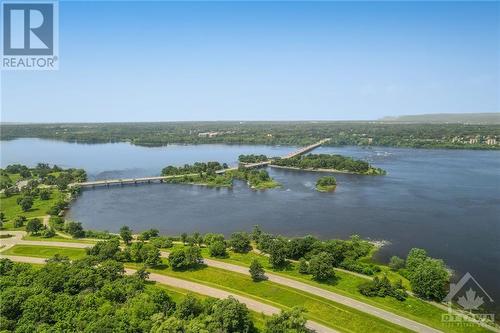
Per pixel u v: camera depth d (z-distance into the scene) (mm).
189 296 114250
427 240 189250
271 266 157000
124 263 163500
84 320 103250
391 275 148250
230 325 102375
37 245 191250
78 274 130500
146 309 107688
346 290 135000
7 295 112250
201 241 187625
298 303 127188
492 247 178625
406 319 116062
